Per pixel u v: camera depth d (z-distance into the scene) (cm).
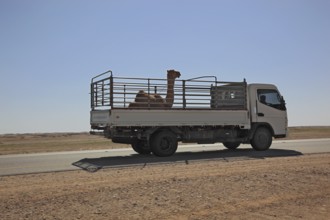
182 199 822
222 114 1903
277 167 1273
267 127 2050
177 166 1369
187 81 1833
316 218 700
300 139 3148
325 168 1229
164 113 1772
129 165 1433
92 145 3105
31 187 953
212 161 1531
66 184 988
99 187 937
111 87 1672
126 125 1695
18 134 7875
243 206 774
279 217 705
